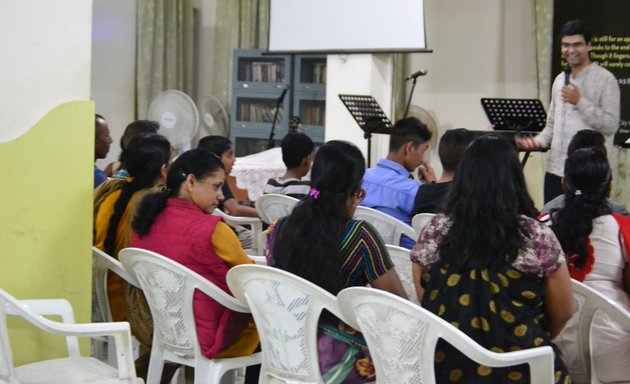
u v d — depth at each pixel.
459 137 3.44
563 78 4.73
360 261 2.36
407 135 3.76
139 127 4.68
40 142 2.88
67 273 2.94
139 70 8.48
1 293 2.21
